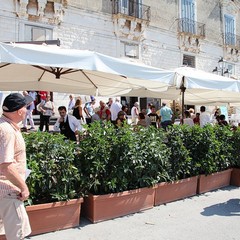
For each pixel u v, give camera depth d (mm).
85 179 4758
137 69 5852
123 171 5055
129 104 18781
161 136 5926
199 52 22734
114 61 5469
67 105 15227
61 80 8422
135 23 18266
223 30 24844
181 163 6059
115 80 8227
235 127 8070
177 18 21172
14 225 2984
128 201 5129
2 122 2938
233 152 7438
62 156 4520
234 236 4375
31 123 12633
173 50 20875
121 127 5375
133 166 5227
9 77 7809
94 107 15812
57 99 15000
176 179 6043
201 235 4391
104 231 4441
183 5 21641
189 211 5383
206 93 11180
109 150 4977
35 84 8766
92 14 16578
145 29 19109
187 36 21531
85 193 4797
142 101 19297
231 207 5637
